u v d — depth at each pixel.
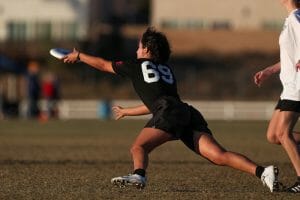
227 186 39.78
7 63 145.75
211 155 33.72
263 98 177.88
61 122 124.75
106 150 65.88
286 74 35.12
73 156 59.41
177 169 48.88
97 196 35.19
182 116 33.44
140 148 33.59
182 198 34.44
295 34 35.03
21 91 156.00
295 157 35.06
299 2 35.97
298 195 35.12
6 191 37.34
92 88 181.75
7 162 53.62
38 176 44.28
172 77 34.69
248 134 92.00
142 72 34.19
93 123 122.25
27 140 79.31
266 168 33.69
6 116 143.62
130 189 37.66
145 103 34.31
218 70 191.75
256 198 34.41
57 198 34.75
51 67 190.62
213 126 113.56
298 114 35.16
